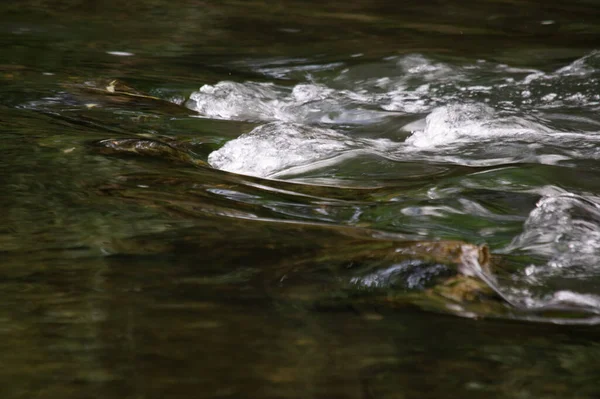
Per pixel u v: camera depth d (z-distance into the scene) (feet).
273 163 33.45
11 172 29.09
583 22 89.45
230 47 71.82
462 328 18.15
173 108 45.75
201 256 21.76
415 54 67.15
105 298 18.94
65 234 23.08
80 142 34.47
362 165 33.63
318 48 72.33
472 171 33.37
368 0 102.63
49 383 15.06
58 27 75.51
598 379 15.99
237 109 46.52
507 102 50.85
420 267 20.98
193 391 14.84
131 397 14.58
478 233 25.36
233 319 17.99
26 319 17.75
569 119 45.88
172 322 17.80
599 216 26.68
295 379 15.42
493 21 89.71
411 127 43.32
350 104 48.37
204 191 28.37
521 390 15.43
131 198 26.81
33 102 43.52
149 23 81.41
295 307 18.85
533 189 30.68
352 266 21.12
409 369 16.10
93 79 51.93
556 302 20.06
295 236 23.59
